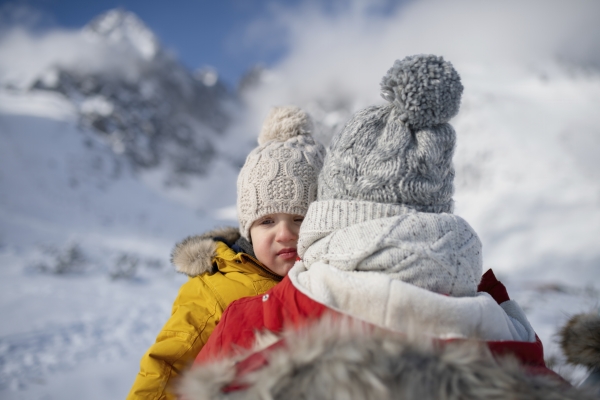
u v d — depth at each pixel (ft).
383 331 2.09
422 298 2.29
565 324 3.53
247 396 1.89
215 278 4.35
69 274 34.99
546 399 1.88
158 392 3.75
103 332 18.40
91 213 148.15
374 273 2.49
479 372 1.91
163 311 24.04
